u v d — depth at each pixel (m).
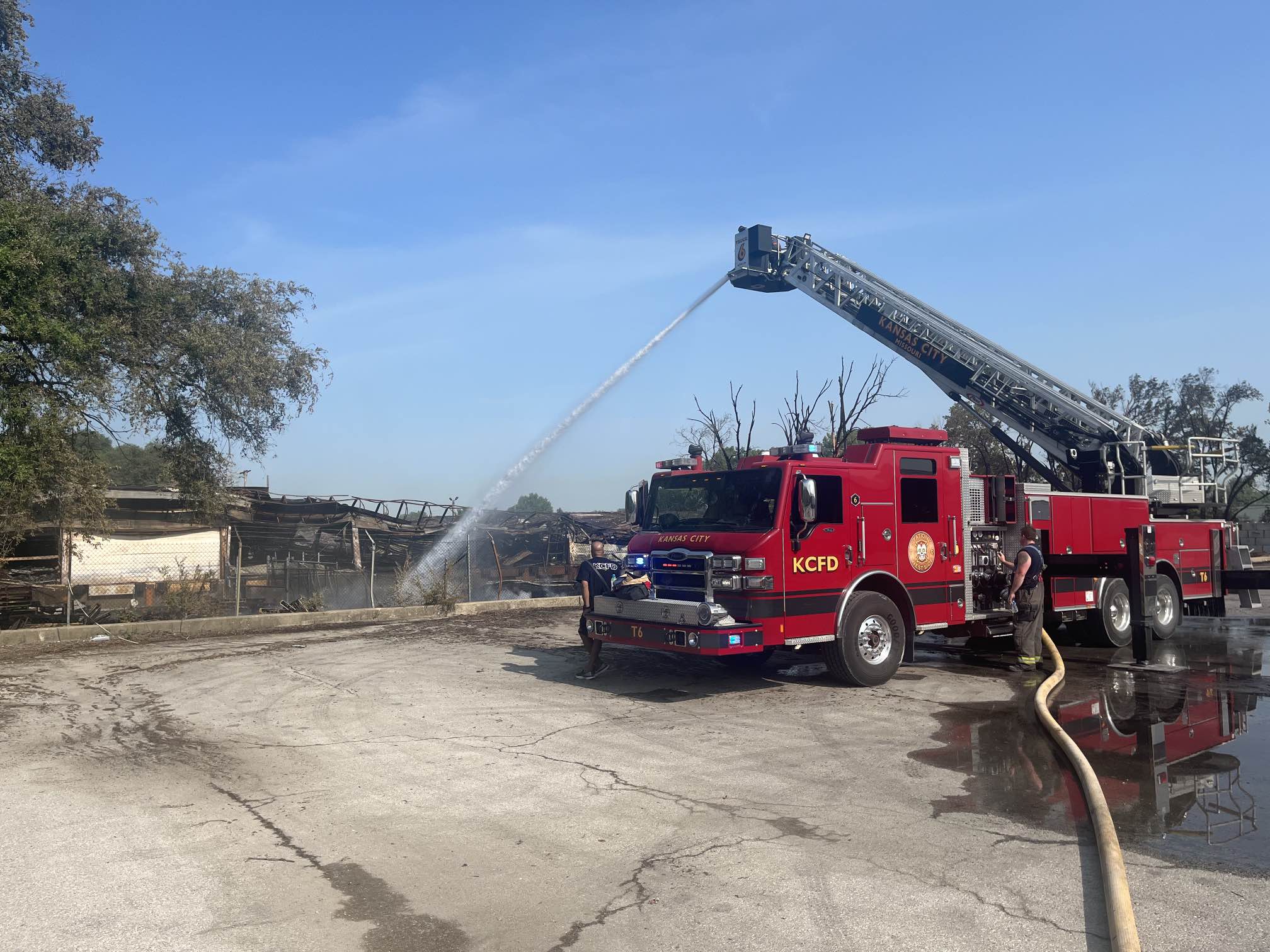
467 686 9.98
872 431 10.49
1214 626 16.00
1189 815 5.45
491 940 3.79
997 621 11.30
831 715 8.42
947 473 10.76
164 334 17.36
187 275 17.94
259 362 18.06
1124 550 13.13
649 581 9.91
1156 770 6.50
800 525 9.34
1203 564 14.53
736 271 17.56
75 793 5.95
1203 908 4.08
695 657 12.16
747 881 4.42
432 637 14.21
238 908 4.11
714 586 9.27
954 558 10.74
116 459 28.12
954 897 4.21
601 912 4.07
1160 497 14.15
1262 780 6.23
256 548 25.95
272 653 12.50
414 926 3.93
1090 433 14.34
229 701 9.14
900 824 5.30
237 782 6.23
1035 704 8.47
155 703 9.03
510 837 5.10
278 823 5.34
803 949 3.68
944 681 10.34
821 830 5.20
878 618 9.99
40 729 7.89
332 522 25.02
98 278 16.03
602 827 5.26
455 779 6.29
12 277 13.25
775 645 9.15
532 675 10.70
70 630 13.72
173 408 17.59
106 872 4.55
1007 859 4.71
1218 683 10.20
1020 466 21.42
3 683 10.22
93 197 17.20
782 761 6.78
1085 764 6.20
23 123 18.69
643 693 9.59
